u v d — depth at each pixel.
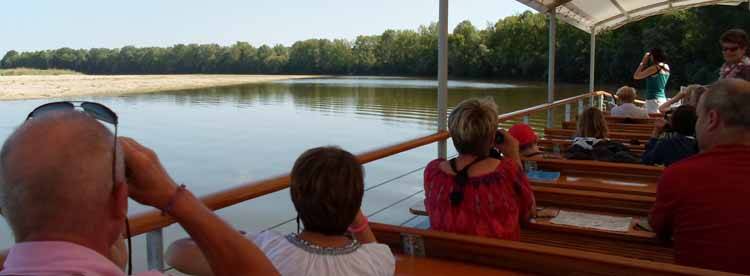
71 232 0.87
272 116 47.66
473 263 2.30
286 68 125.19
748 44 5.45
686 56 36.12
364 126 39.78
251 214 13.96
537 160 4.04
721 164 2.09
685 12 36.44
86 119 0.91
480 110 2.47
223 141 34.00
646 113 8.13
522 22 63.66
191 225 1.03
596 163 3.82
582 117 5.29
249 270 1.06
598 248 2.81
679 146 3.69
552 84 8.87
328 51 120.75
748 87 2.16
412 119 42.75
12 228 0.87
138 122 43.97
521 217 2.63
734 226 2.03
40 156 0.84
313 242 1.57
